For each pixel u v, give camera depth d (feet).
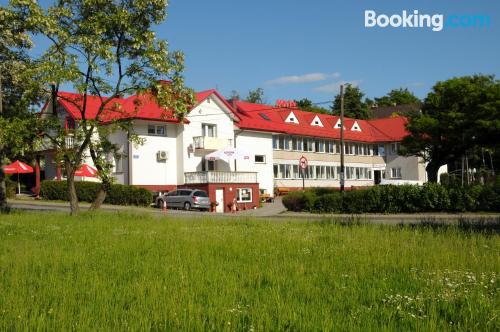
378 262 27.35
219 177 144.05
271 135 176.76
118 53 74.08
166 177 145.38
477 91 97.71
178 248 34.55
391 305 18.62
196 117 150.61
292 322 16.51
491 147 106.01
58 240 41.70
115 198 127.34
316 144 201.57
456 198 89.04
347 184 214.07
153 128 143.02
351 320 16.62
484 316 17.04
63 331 16.03
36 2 69.31
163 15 74.43
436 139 107.24
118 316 17.62
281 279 23.39
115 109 77.66
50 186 137.18
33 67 71.77
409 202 92.12
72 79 68.90
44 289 21.89
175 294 20.20
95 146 76.18
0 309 18.75
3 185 80.64
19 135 69.51
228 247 34.55
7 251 34.96
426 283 22.15
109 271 26.43
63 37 69.82
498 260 26.68
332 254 30.89
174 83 76.23
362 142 220.43
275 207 140.05
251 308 18.31
